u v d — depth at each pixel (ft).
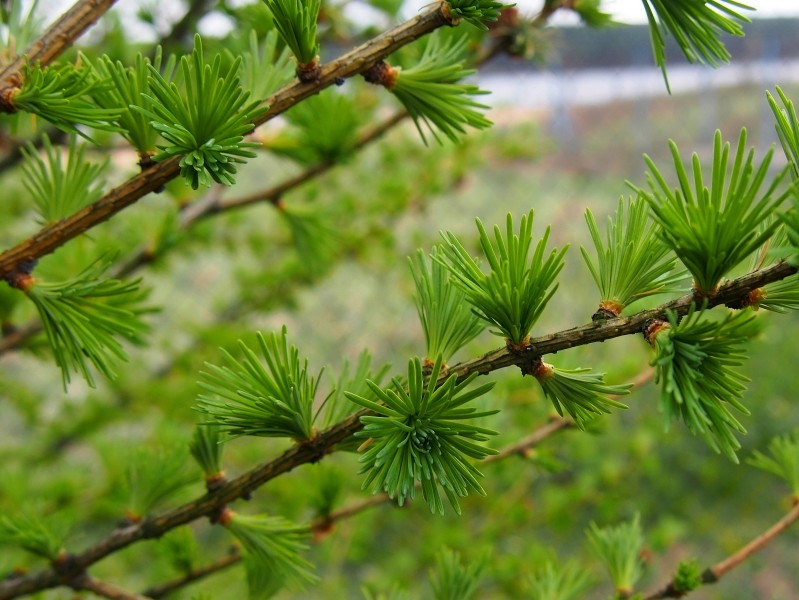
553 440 2.13
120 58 1.64
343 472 1.21
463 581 1.08
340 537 2.26
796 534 3.34
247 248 2.64
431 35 0.95
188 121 0.71
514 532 2.51
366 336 3.58
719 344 0.65
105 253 0.93
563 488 2.54
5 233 2.44
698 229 0.62
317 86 0.79
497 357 0.72
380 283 3.44
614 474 2.50
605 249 0.76
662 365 0.64
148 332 1.18
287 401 0.77
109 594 1.05
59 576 1.03
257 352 1.98
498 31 1.24
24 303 1.60
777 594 3.26
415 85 0.90
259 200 1.52
